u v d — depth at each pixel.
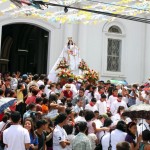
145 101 18.30
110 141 10.09
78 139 9.76
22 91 15.54
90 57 26.20
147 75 27.39
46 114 12.55
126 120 13.17
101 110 15.98
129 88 21.19
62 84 19.58
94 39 26.36
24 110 14.09
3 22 23.98
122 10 17.27
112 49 27.09
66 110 12.32
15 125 9.34
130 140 9.90
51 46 25.56
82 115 12.73
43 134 10.15
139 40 27.67
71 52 21.39
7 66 29.00
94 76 20.80
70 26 25.58
